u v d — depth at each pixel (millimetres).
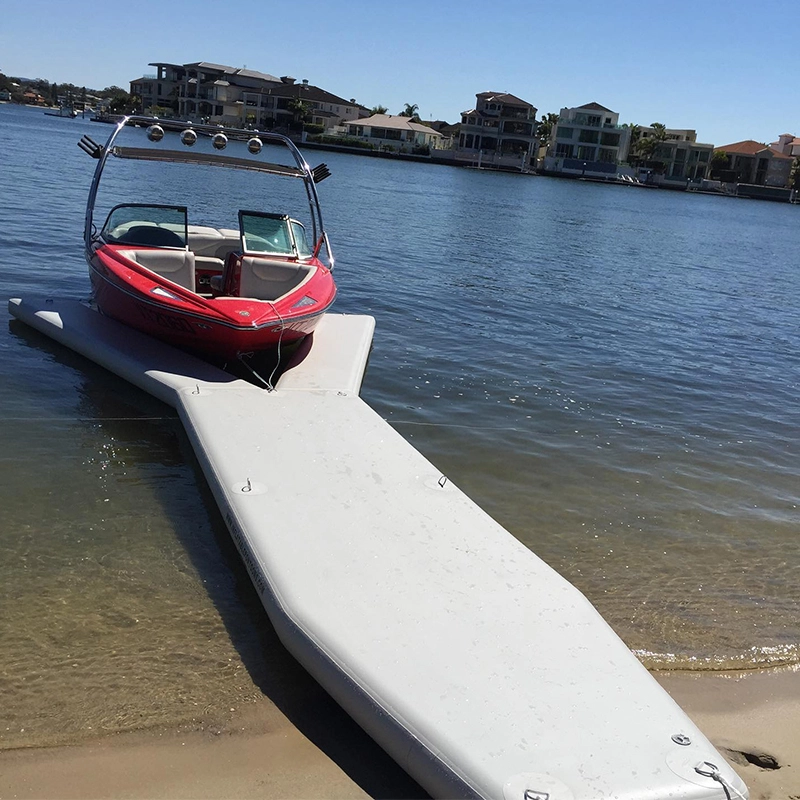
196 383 7637
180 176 33250
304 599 4391
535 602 4570
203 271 10516
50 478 6199
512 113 103500
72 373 8344
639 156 112562
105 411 7535
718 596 5430
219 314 7941
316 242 10812
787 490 7285
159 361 8227
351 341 9508
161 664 4297
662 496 6930
